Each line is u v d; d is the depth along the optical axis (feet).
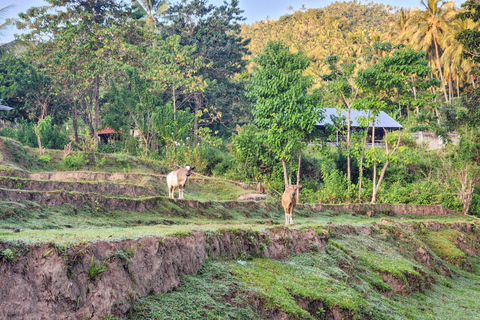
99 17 150.51
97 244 25.86
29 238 25.95
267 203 88.33
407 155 119.96
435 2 191.21
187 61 156.35
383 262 58.03
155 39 159.94
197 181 101.30
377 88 115.34
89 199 56.75
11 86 136.56
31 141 116.16
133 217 58.39
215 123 184.55
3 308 20.88
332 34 349.41
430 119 134.41
